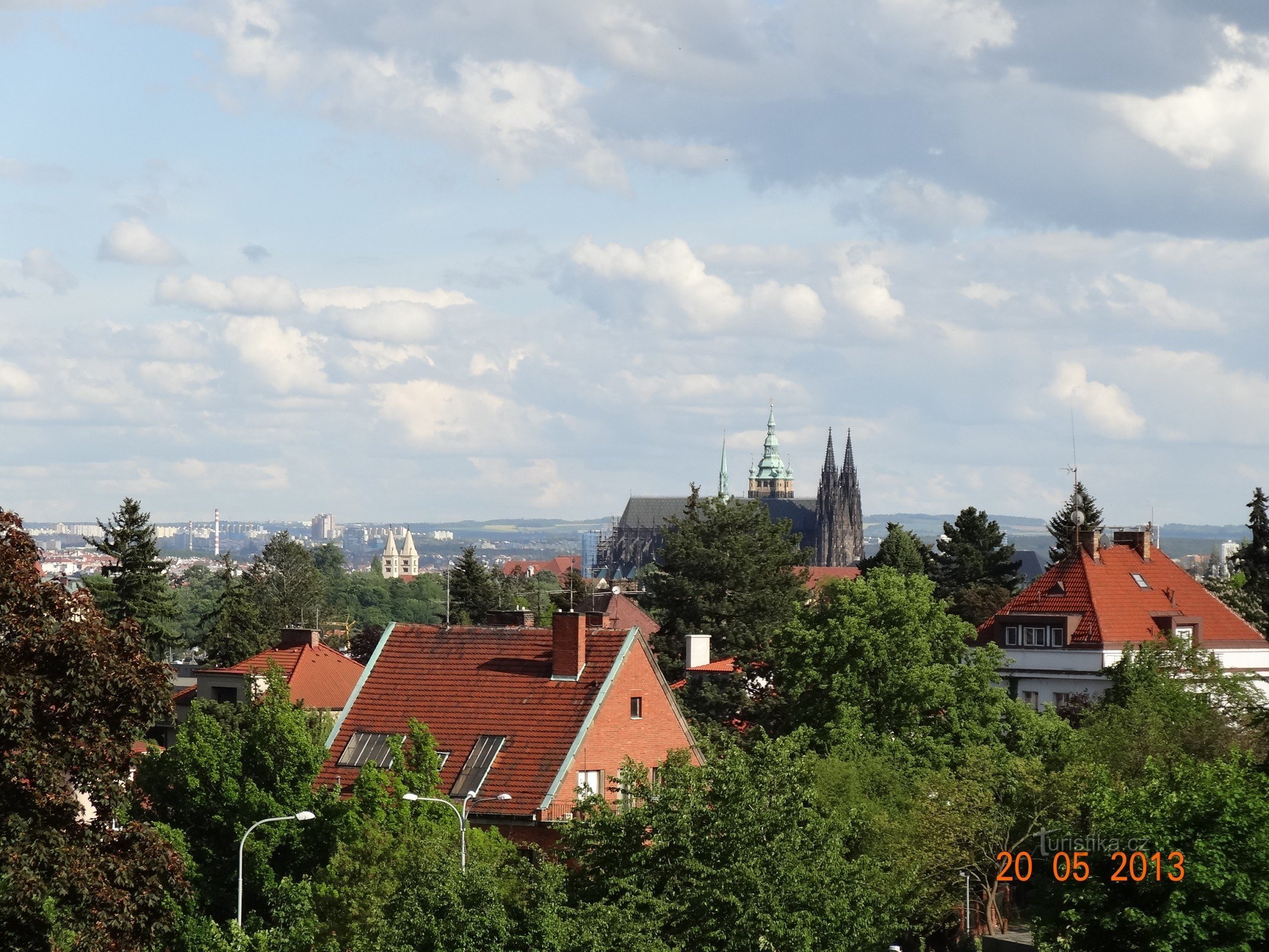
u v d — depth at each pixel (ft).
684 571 381.19
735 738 150.61
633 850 132.46
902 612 245.04
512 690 205.05
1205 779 138.41
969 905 206.39
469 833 161.58
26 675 118.62
